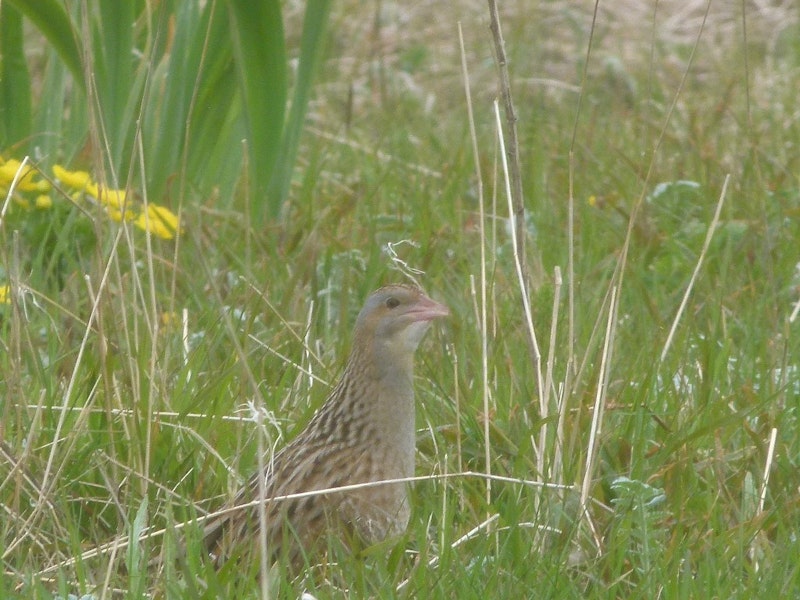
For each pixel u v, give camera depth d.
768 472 7.95
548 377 8.41
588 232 12.70
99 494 8.10
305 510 7.39
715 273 12.08
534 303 10.69
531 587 6.95
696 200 13.72
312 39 13.33
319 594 6.72
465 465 8.59
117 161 12.25
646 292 10.73
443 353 9.66
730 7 22.41
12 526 7.55
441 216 13.31
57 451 8.10
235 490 7.85
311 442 7.73
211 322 9.63
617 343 9.99
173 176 12.53
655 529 7.78
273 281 11.12
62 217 11.68
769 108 17.83
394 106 18.33
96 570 7.36
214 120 13.45
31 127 13.61
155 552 7.64
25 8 12.20
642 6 22.45
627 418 8.83
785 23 21.45
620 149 15.76
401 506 7.61
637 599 6.88
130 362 8.33
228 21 12.98
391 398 7.67
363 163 15.45
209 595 6.59
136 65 14.41
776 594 6.87
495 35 8.94
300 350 9.62
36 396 8.71
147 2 12.62
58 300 10.39
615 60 19.72
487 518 7.66
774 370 9.59
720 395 9.24
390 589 6.70
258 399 7.23
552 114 18.17
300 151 16.30
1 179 11.47
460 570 6.80
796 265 11.88
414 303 7.70
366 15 22.17
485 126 17.73
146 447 7.88
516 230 9.23
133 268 8.73
